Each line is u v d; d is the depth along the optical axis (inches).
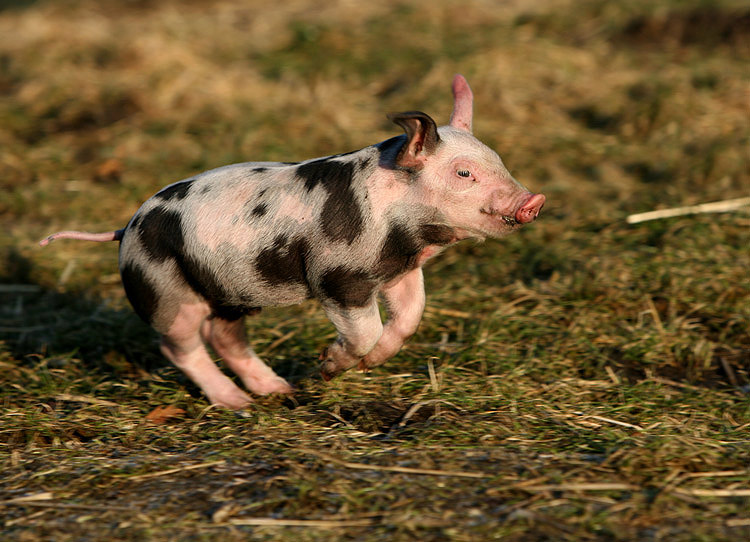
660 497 521.0
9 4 2126.0
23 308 927.7
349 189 633.0
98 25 1801.2
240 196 657.6
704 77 1462.8
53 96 1477.6
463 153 620.7
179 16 1903.3
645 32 1720.0
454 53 1568.7
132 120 1400.1
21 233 1082.7
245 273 653.3
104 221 1120.2
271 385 721.0
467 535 487.8
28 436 645.9
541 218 1080.2
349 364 671.8
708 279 885.2
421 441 604.4
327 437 610.9
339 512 516.1
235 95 1464.1
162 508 526.3
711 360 779.4
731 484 542.3
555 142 1295.5
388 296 677.9
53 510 530.0
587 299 872.3
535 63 1537.9
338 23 1765.5
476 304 876.0
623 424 639.8
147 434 643.5
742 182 1141.1
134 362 812.0
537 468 558.9
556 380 726.5
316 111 1398.9
